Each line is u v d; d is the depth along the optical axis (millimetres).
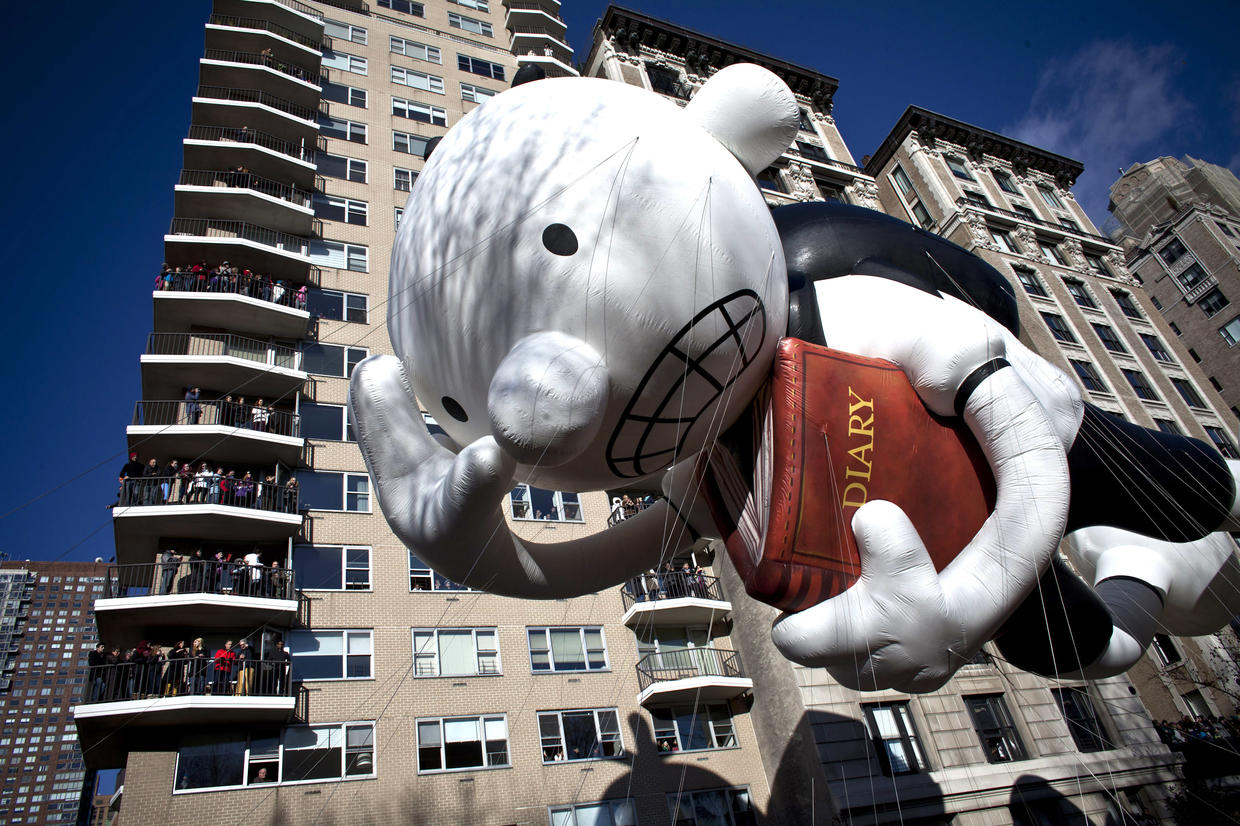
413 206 5145
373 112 28938
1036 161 42875
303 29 29812
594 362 4273
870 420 4980
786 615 5102
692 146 4926
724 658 20141
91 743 14688
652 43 34500
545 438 4039
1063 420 5887
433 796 15914
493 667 18000
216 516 17125
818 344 5426
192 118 25281
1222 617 7852
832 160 34562
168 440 18141
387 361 5297
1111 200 68812
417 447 5137
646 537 6527
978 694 19000
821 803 16641
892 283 5617
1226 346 48906
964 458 5113
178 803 14266
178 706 14258
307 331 21672
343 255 24266
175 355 19344
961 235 37000
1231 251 49438
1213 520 6672
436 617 18203
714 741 18719
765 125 5309
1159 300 52875
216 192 22719
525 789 16578
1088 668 6043
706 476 5789
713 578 21406
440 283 4664
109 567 16844
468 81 31938
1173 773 19406
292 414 20172
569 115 4898
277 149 25969
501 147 4812
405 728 16531
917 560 4586
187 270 21141
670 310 4418
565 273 4363
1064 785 18031
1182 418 34406
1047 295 35812
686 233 4527
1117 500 6344
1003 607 4641
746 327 4695
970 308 5562
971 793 17078
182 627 16344
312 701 16156
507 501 20875
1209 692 25703
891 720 17812
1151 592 7379
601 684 18672
